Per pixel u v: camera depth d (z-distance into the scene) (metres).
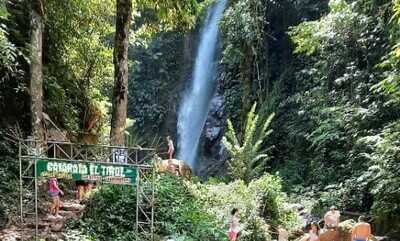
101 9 16.28
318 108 17.16
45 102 13.70
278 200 13.14
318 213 14.02
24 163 11.32
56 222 9.56
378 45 14.92
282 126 20.09
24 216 9.73
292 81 21.05
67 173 8.75
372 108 14.21
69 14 14.79
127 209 9.77
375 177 12.04
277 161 19.78
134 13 16.38
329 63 16.91
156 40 30.25
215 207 11.62
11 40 12.80
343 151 15.84
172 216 9.92
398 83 11.70
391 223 12.16
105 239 9.09
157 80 30.05
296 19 21.61
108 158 9.40
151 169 9.61
